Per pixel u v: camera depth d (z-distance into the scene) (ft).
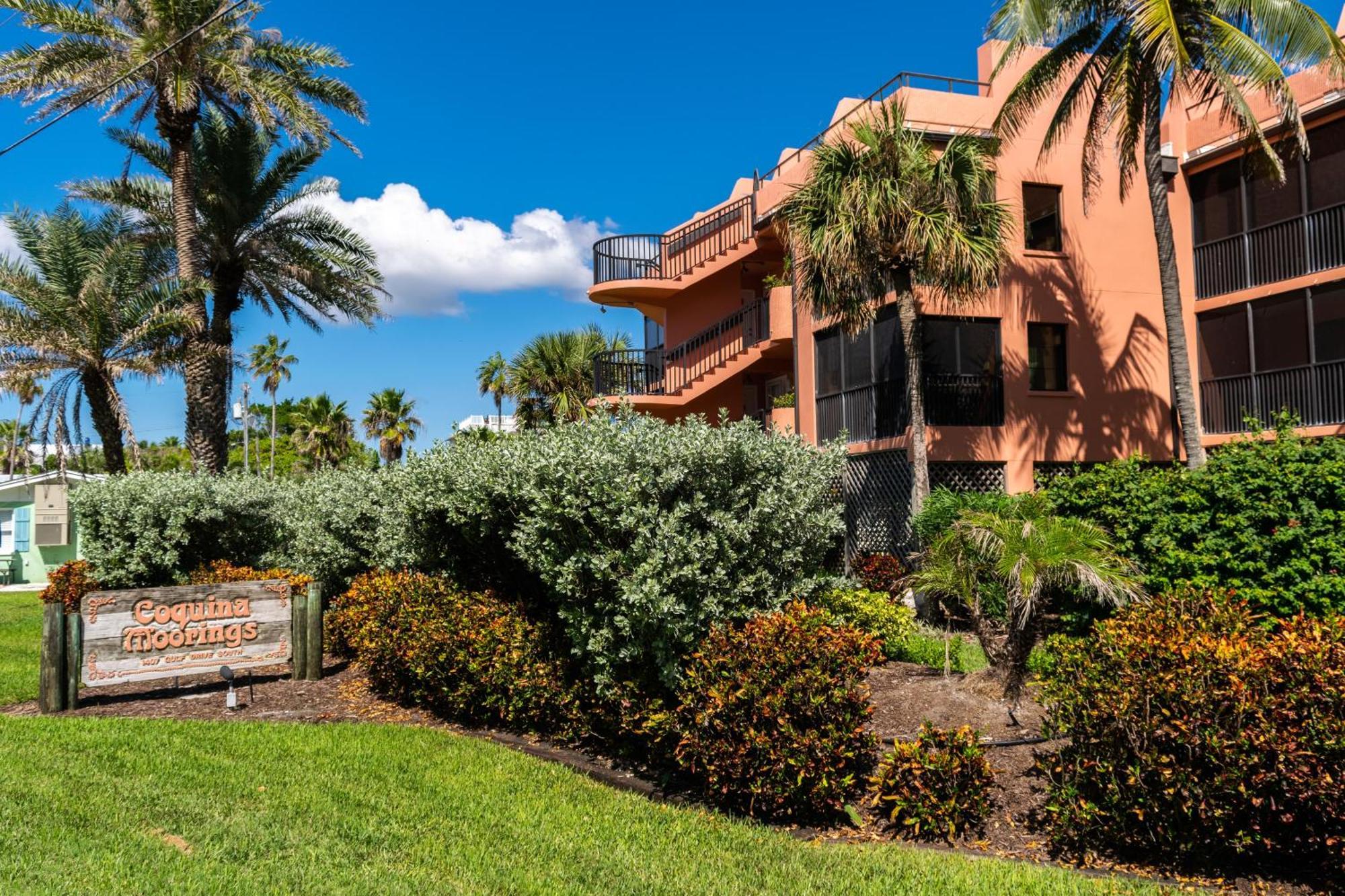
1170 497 35.29
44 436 67.31
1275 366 57.57
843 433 26.84
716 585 23.24
